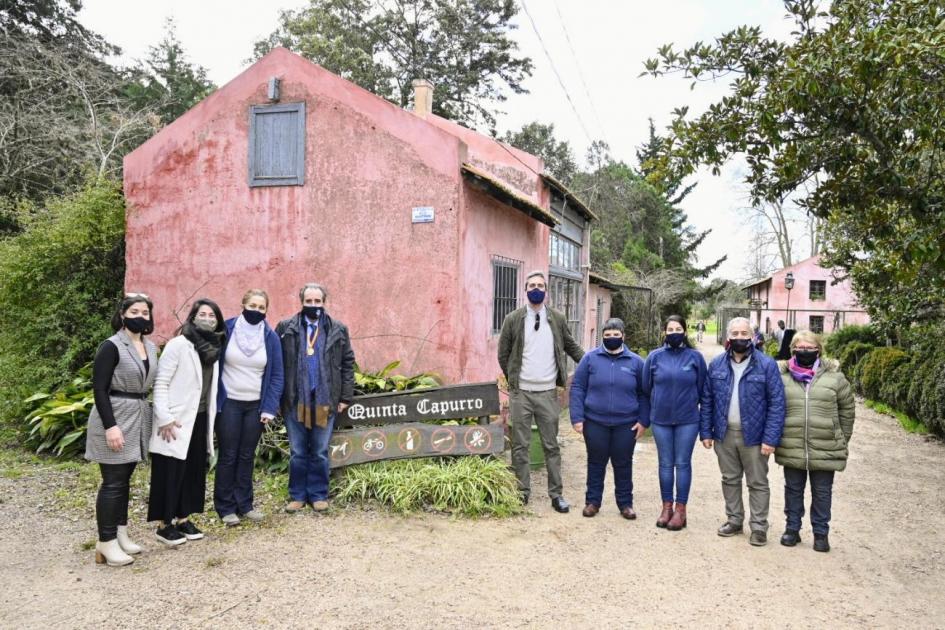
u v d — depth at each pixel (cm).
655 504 636
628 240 3275
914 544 538
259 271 878
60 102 1742
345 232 841
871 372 1430
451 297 799
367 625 373
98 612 382
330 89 849
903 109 578
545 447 609
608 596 420
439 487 595
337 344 580
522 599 412
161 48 2936
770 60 636
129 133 1752
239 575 439
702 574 459
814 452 502
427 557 480
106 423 434
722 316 4281
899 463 867
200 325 494
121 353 445
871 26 587
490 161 1115
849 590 439
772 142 640
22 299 948
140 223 931
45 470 705
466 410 646
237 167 887
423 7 2783
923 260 620
